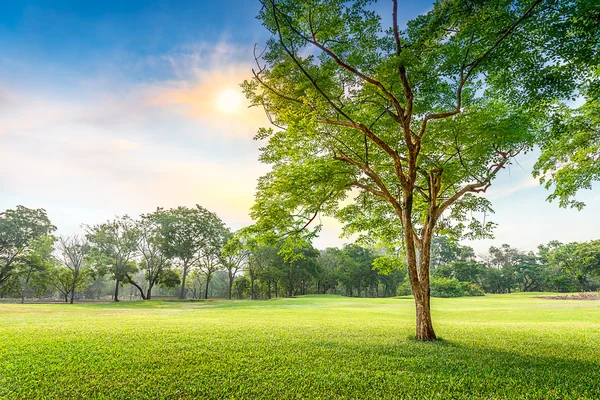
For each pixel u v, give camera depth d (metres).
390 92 10.84
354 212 16.03
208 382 6.48
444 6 7.95
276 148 12.87
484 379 6.79
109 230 54.62
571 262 69.31
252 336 11.23
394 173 14.55
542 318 19.91
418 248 12.25
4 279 49.06
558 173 13.55
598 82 8.91
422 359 8.32
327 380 6.65
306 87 10.06
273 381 6.58
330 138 12.88
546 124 11.66
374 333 12.37
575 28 7.47
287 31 9.49
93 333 11.58
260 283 73.94
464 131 11.55
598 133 12.09
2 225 48.66
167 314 23.16
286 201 12.64
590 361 8.20
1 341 10.02
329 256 83.44
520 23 7.88
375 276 76.19
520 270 84.81
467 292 62.03
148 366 7.45
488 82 10.27
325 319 18.33
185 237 56.50
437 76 9.77
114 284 98.69
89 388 6.13
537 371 7.34
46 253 53.25
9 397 5.73
